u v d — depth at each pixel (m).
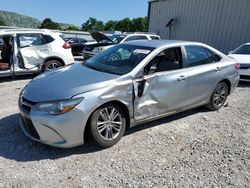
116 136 3.74
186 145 3.88
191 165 3.34
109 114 3.61
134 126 4.14
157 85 4.02
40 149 3.56
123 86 3.62
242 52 9.03
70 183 2.89
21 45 7.36
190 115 5.14
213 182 3.02
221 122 4.85
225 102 5.96
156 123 4.64
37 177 2.98
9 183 2.85
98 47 10.98
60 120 3.20
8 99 5.79
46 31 7.92
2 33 7.11
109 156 3.47
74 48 16.14
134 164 3.31
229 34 14.43
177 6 17.98
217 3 14.92
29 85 3.77
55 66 8.00
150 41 4.73
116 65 4.08
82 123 3.32
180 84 4.34
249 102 6.26
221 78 5.19
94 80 3.56
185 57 4.55
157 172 3.16
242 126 4.71
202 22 16.02
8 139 3.81
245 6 13.46
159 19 19.98
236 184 3.00
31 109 3.31
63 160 3.33
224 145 3.93
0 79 7.95
